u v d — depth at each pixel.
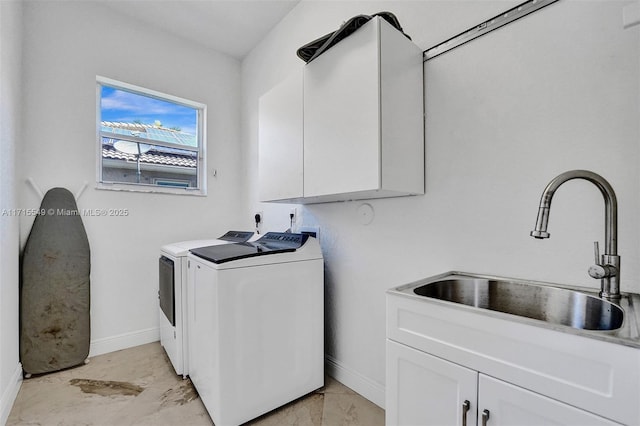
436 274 1.43
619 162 0.95
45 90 2.10
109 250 2.36
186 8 2.40
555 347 0.67
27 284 1.95
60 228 2.10
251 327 1.54
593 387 0.62
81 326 2.13
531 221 1.14
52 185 2.11
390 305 1.00
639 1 0.76
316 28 2.15
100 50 2.34
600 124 0.99
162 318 2.30
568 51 1.05
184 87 2.79
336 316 1.98
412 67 1.40
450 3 1.38
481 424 0.78
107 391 1.80
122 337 2.40
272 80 2.67
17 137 1.88
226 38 2.81
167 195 2.69
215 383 1.46
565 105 1.06
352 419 1.57
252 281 1.55
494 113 1.24
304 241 1.83
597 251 0.89
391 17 1.30
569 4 1.05
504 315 0.75
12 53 1.77
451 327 0.84
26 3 2.03
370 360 1.75
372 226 1.74
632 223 0.93
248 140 3.05
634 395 0.57
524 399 0.71
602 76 0.98
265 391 1.59
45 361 1.98
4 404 1.56
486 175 1.26
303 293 1.76
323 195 1.50
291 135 1.70
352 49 1.32
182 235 2.77
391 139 1.27
